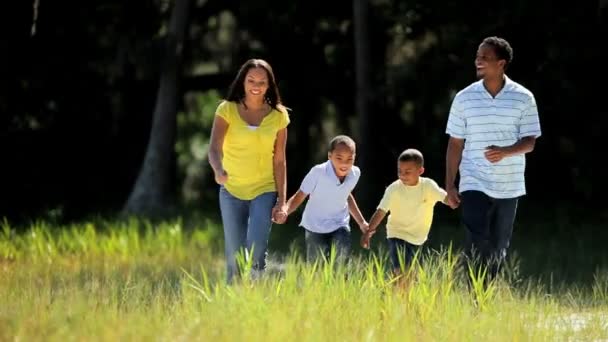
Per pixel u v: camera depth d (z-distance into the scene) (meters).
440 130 50.66
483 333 18.47
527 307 20.36
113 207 57.09
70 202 57.72
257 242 21.59
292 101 59.06
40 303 19.64
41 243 35.12
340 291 19.47
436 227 45.12
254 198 21.80
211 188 65.00
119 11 55.09
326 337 17.17
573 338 19.39
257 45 59.16
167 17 56.66
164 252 35.44
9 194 56.34
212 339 16.83
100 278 27.92
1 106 55.25
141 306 19.34
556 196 50.88
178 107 56.72
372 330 17.28
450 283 20.06
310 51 57.75
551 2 45.50
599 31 45.50
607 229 44.12
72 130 57.72
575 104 46.31
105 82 57.41
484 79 22.45
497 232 22.84
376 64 53.56
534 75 46.38
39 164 57.25
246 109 21.62
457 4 47.47
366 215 48.69
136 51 53.38
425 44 53.22
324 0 55.69
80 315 18.22
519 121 22.41
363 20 50.66
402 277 20.62
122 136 59.19
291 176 60.50
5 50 53.72
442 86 48.53
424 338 17.86
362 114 50.62
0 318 18.58
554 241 40.31
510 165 22.42
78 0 55.31
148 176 53.19
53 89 56.06
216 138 21.59
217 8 58.41
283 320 17.34
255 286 19.23
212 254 35.34
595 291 24.44
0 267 30.61
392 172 54.72
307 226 22.83
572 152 48.88
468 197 22.41
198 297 19.81
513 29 46.34
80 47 56.12
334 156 22.31
